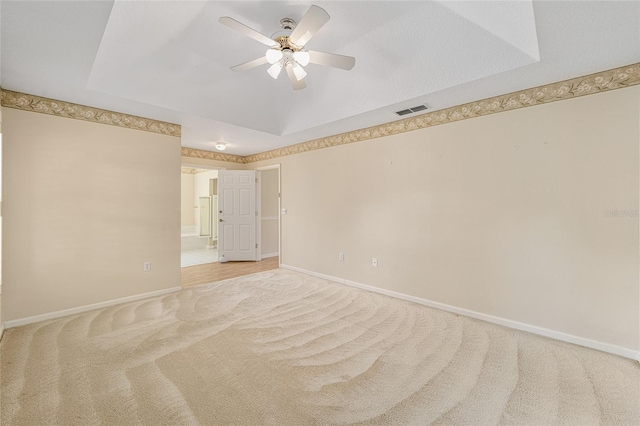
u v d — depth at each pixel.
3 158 2.70
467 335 2.61
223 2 2.13
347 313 3.15
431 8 2.16
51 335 2.56
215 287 4.14
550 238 2.59
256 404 1.70
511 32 2.08
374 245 3.93
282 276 4.77
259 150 5.75
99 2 1.65
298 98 3.74
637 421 1.58
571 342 2.48
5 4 1.65
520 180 2.74
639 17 1.71
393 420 1.58
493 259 2.91
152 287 3.70
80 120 3.14
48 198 2.95
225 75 3.19
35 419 1.55
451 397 1.77
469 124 3.05
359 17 2.31
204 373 2.01
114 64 2.57
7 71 2.41
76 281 3.12
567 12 1.73
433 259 3.35
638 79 2.21
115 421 1.55
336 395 1.79
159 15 2.17
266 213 6.66
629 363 2.15
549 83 2.57
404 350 2.35
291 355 2.26
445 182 3.24
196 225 9.46
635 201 2.23
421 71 2.68
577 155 2.46
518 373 2.03
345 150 4.28
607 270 2.34
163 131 3.77
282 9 2.21
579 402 1.73
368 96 3.21
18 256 2.78
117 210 3.41
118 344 2.41
